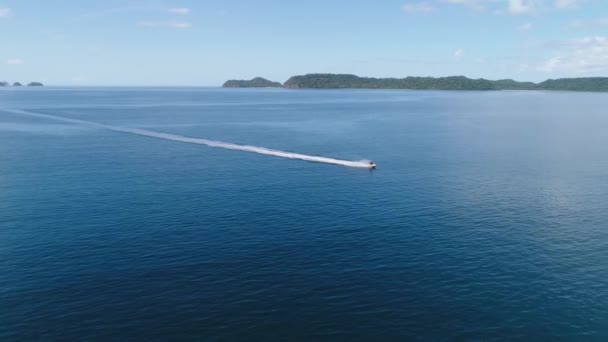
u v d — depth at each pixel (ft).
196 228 211.82
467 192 274.36
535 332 137.49
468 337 135.03
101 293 155.43
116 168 330.54
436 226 217.15
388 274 169.68
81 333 135.13
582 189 282.56
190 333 135.54
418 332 136.87
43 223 216.54
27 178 297.94
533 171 331.98
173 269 172.14
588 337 135.23
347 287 160.25
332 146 438.81
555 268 175.52
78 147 422.41
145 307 147.74
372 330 137.49
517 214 234.79
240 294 155.33
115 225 214.69
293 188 280.72
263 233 206.80
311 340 133.08
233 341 132.46
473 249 191.83
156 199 254.47
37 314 143.64
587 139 492.13
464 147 436.76
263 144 447.83
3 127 572.10
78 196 258.57
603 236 206.18
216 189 276.00
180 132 536.83
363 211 237.86
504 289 160.04
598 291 159.33
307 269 172.86
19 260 178.50
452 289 159.74
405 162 362.53
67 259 179.73
